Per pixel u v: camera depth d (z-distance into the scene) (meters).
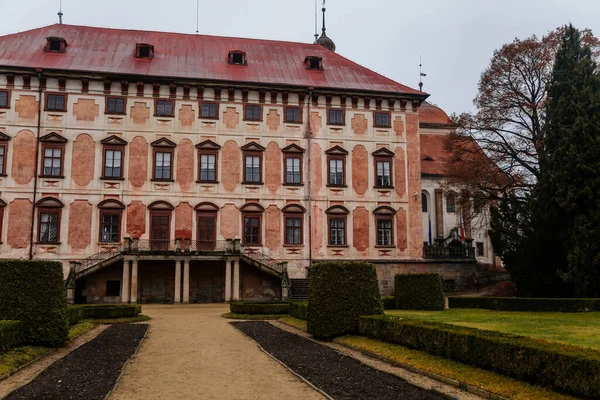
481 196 39.47
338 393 10.94
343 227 43.56
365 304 18.67
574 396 9.52
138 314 28.00
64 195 39.78
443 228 54.97
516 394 10.19
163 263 40.22
